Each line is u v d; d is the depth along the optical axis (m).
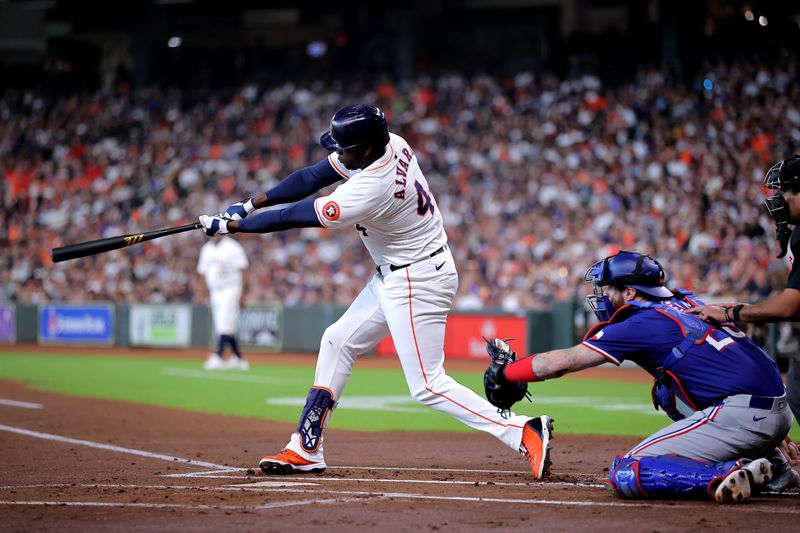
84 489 20.00
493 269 74.38
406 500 18.23
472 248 76.94
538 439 20.89
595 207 76.31
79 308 89.19
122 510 17.25
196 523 16.02
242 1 131.00
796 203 18.39
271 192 21.39
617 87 100.19
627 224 71.62
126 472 22.88
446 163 91.81
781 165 18.59
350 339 22.27
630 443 29.02
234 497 18.69
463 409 21.39
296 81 119.81
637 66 100.19
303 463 22.17
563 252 71.25
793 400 19.27
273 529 15.48
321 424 22.34
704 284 59.84
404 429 33.12
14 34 139.88
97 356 75.50
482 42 116.94
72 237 96.00
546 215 77.12
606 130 87.31
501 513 16.83
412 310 21.19
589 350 18.64
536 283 69.75
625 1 115.06
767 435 17.97
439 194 87.38
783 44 92.12
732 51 95.31
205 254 61.78
